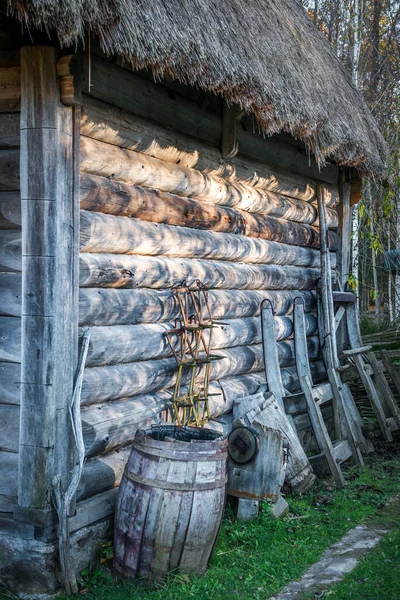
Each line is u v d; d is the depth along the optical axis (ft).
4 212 14.47
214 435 16.25
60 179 14.12
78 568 14.88
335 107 24.57
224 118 21.06
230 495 19.10
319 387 24.68
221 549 16.84
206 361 18.95
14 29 14.12
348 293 28.63
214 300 20.70
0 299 14.56
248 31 19.31
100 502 15.62
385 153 29.71
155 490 14.57
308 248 28.27
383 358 29.66
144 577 14.78
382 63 56.90
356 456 24.66
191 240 19.53
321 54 28.12
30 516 14.08
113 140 16.34
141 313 17.24
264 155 23.89
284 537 17.78
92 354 15.31
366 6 58.39
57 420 14.26
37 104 13.92
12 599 14.08
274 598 14.61
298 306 24.97
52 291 14.05
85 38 14.07
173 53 14.33
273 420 21.16
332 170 29.40
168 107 18.44
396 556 16.78
